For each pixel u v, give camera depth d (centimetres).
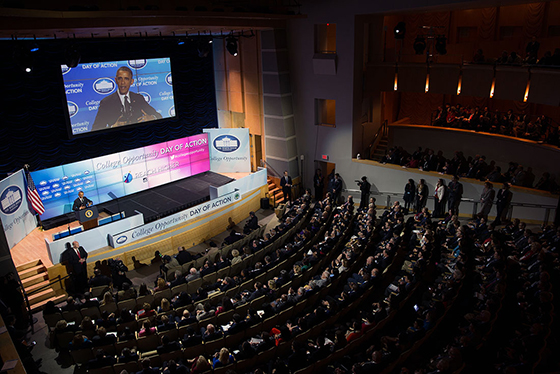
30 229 1697
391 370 977
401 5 1756
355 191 2122
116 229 1631
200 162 2247
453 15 2277
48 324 1213
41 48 1631
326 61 2005
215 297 1298
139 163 2002
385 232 1584
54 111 1731
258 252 1557
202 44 1902
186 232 1809
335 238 1542
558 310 1087
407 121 2434
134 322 1184
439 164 1906
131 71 1920
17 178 1619
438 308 1091
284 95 2167
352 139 2075
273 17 1862
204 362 975
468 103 2316
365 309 1251
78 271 1462
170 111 2122
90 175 1848
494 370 952
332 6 1930
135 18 1474
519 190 1642
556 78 1558
